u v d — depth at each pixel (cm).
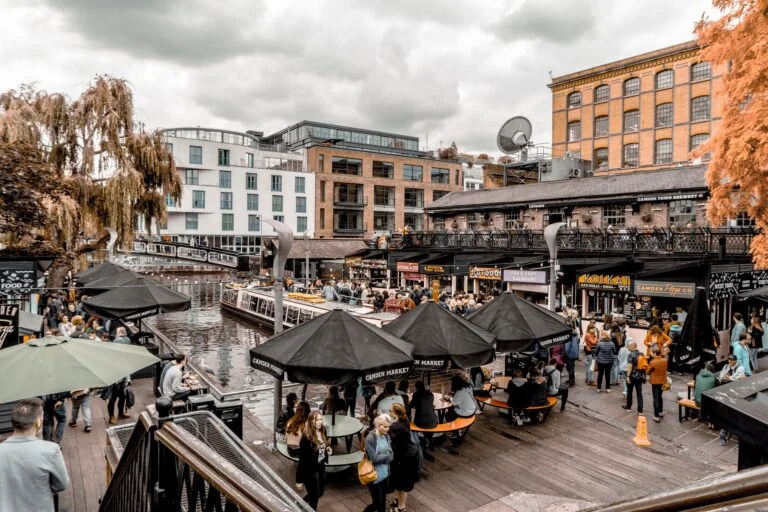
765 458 313
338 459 842
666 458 954
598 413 1202
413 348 934
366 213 6550
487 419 1169
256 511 180
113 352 749
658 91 3816
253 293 3209
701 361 1235
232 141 7356
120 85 2322
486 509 763
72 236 1991
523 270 2014
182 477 276
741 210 1161
